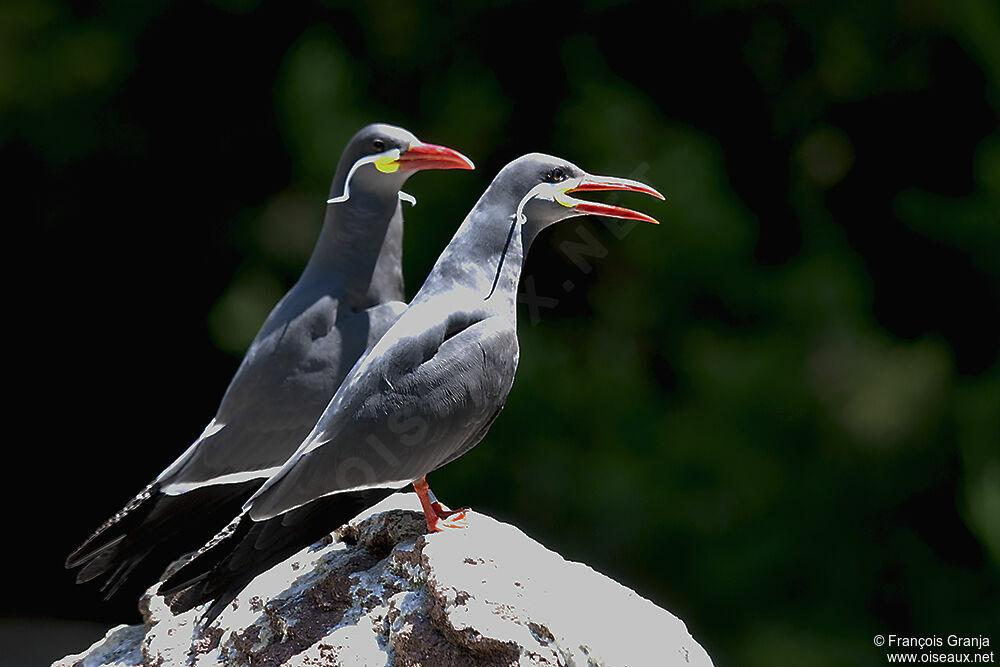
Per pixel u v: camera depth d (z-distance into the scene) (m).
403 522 5.98
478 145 13.45
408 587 5.53
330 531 5.70
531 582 5.34
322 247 7.36
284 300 7.30
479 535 5.65
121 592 15.25
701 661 5.52
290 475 5.58
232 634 5.67
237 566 5.47
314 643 5.48
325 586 5.69
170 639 6.02
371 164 7.20
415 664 5.19
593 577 5.67
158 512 6.77
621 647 5.26
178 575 5.47
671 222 12.64
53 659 13.95
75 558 6.51
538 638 5.13
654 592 12.58
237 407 6.97
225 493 6.95
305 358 7.02
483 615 5.13
